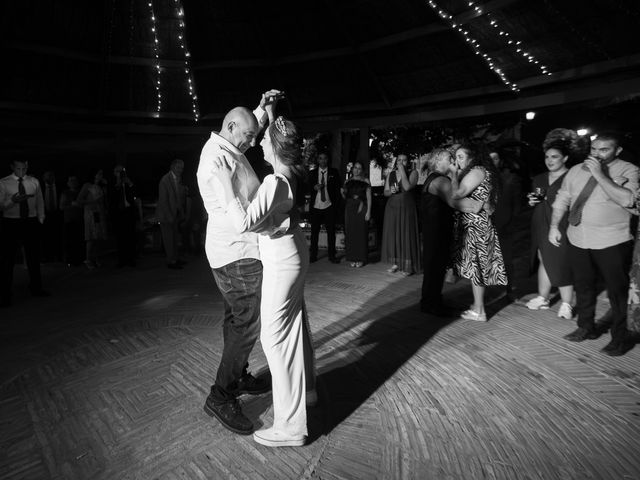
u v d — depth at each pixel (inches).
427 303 166.6
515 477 73.6
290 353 81.9
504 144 320.5
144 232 329.7
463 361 122.4
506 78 287.3
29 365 122.3
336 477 74.5
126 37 320.2
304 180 83.3
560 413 94.0
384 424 91.4
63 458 80.6
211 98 374.9
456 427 89.6
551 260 154.0
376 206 330.0
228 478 74.7
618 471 74.8
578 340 134.4
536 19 239.9
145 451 82.5
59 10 289.3
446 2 256.7
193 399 102.2
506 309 170.7
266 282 80.7
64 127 360.5
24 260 286.5
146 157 403.2
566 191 132.0
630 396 100.7
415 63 312.0
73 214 274.8
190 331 149.3
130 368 119.7
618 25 219.9
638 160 180.7
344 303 184.9
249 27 321.7
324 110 380.2
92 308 179.9
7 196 185.9
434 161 164.7
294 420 82.9
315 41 324.2
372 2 281.6
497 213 175.6
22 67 309.7
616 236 119.2
